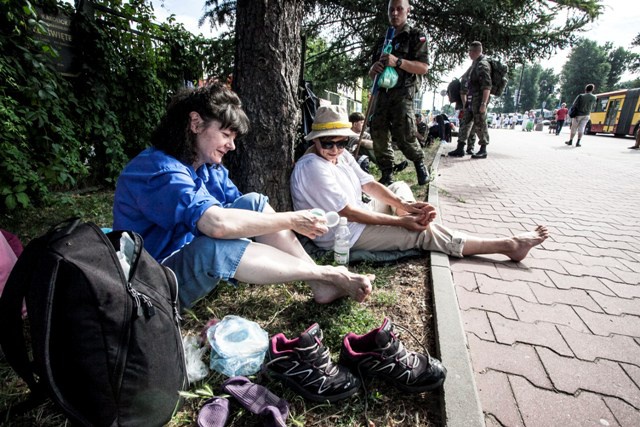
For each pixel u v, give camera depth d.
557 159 8.70
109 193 4.55
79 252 0.98
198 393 1.33
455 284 2.39
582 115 12.23
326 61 8.47
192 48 5.74
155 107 5.20
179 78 5.69
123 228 1.62
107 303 0.99
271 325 1.84
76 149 4.02
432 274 2.36
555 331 1.90
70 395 1.02
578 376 1.58
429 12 7.01
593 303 2.18
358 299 1.88
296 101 2.63
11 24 3.31
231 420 1.29
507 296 2.25
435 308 1.98
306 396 1.37
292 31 2.48
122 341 1.02
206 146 1.64
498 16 6.68
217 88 1.62
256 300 2.06
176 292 1.30
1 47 3.22
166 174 1.52
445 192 5.02
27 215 3.50
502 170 6.95
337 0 6.70
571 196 4.91
